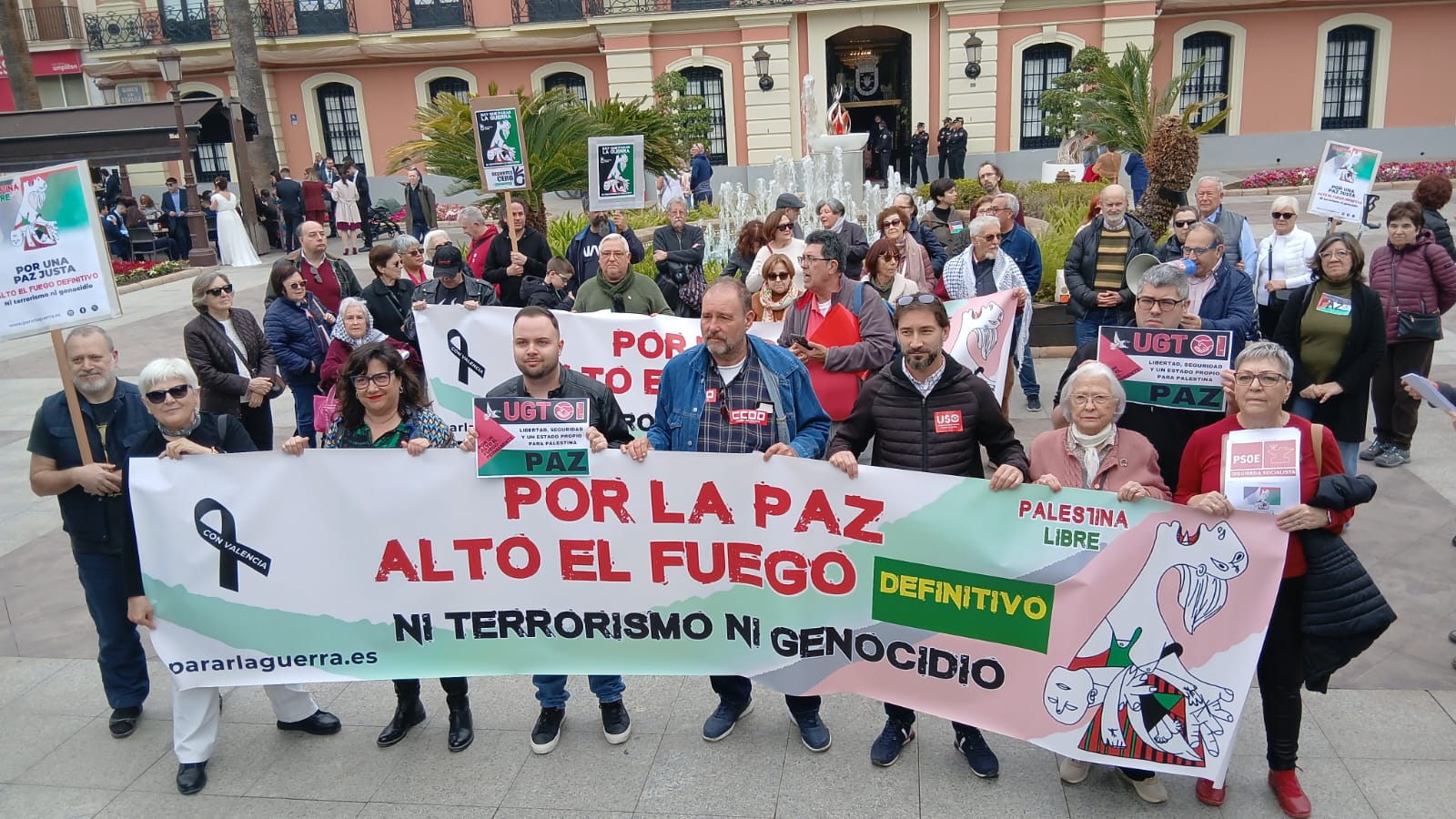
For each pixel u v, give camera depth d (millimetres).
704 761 4215
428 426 4316
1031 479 3973
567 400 3980
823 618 4043
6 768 4391
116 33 29594
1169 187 9836
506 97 8031
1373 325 5551
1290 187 23188
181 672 4160
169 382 4133
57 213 4332
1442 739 4129
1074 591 3723
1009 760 4133
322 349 7344
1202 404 4402
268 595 4148
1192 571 3598
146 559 4082
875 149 27656
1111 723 3748
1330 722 4281
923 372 4008
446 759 4320
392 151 14156
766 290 6469
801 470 3934
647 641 4184
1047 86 27719
